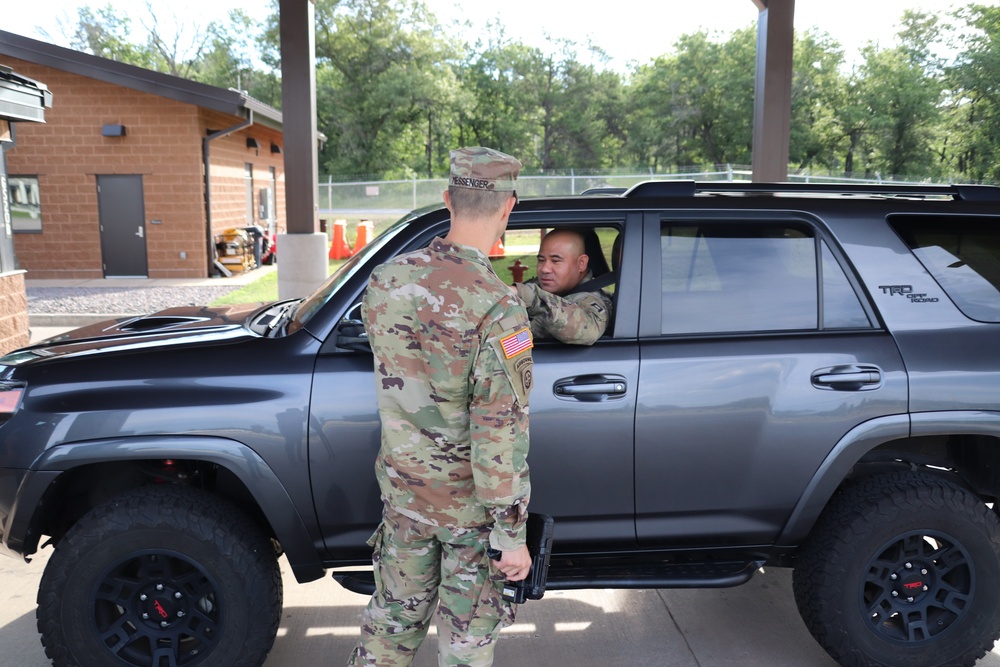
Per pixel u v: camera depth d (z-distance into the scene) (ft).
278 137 70.74
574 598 11.81
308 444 8.73
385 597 7.32
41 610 8.63
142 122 49.08
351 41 180.65
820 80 183.32
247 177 61.46
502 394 6.42
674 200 9.47
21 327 25.93
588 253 9.81
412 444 6.75
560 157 213.87
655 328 9.22
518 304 6.59
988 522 9.25
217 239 52.70
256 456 8.69
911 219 9.69
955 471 10.18
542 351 9.01
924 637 9.45
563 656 10.25
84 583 8.57
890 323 9.38
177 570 8.93
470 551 6.97
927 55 181.47
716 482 9.14
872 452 9.87
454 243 6.71
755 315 9.37
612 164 212.02
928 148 179.63
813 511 9.28
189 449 8.61
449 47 190.90
